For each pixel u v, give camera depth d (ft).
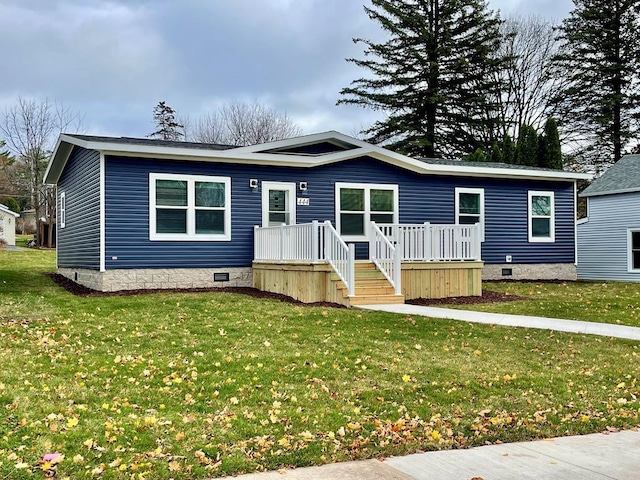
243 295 44.32
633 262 71.97
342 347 27.76
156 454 15.25
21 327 30.48
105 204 45.68
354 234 55.06
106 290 45.44
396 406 20.04
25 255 86.48
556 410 20.12
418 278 45.83
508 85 118.62
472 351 27.81
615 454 16.26
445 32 112.16
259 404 19.70
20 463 14.33
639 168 75.20
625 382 23.66
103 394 20.04
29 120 121.49
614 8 112.16
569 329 33.06
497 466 15.24
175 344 27.61
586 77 113.60
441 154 117.60
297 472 14.58
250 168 51.11
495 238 62.23
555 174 63.52
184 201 48.55
